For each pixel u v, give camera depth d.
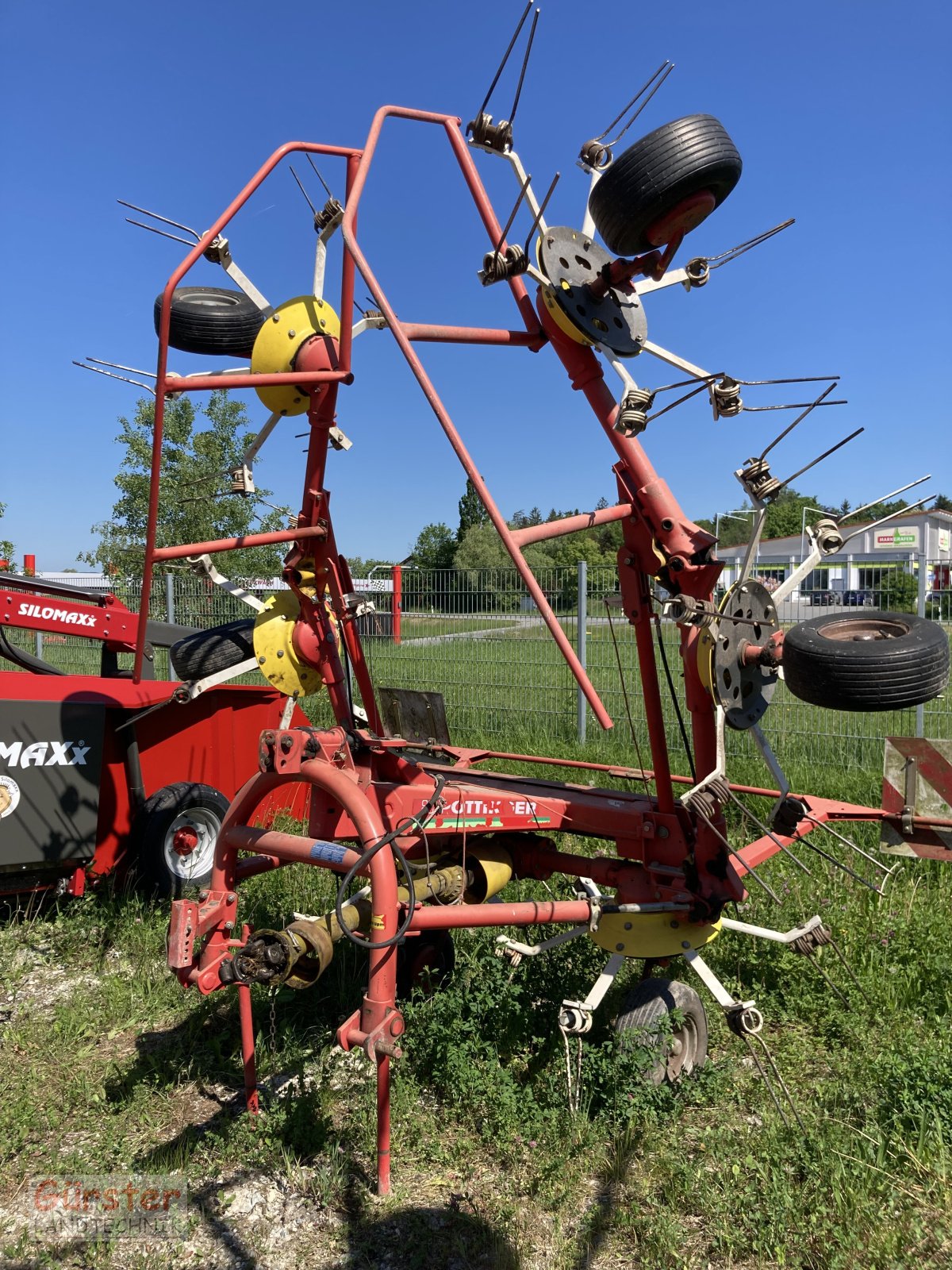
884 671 3.39
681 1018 3.69
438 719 5.16
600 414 3.90
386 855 3.14
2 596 5.83
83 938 5.27
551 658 10.80
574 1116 3.44
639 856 4.04
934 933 4.94
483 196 4.03
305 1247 2.96
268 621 4.50
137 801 5.83
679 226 3.45
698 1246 2.91
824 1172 3.12
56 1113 3.67
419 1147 3.41
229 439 16.36
